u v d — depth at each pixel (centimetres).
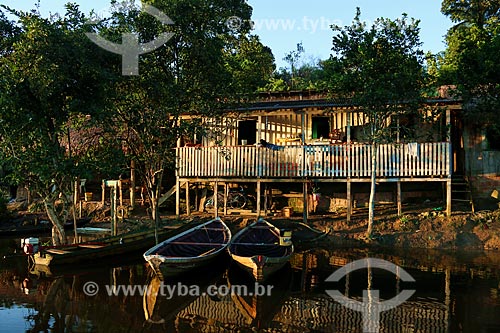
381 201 2239
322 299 1198
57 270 1500
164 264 1296
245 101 1858
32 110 1460
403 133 2120
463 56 1856
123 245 1628
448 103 1842
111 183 1805
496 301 1156
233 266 1540
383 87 1692
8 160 1470
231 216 2173
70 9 1538
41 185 1586
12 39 1516
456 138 2225
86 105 1488
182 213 2319
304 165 2009
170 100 1694
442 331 980
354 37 1755
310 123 2291
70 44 1448
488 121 1955
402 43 1719
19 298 1227
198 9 1677
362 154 1956
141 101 1719
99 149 1756
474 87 1834
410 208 2088
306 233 1931
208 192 2406
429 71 2684
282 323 1041
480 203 2047
